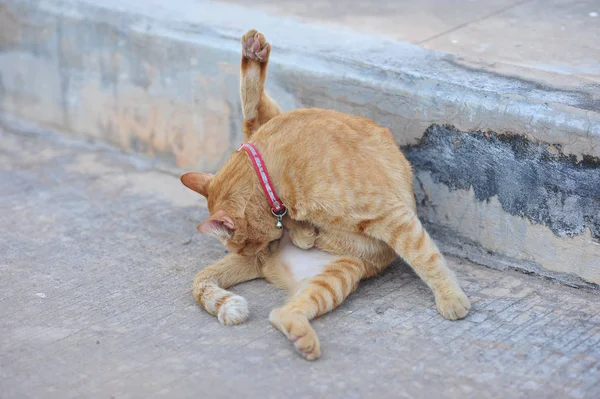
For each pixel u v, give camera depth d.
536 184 1.67
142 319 1.64
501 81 1.72
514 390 1.49
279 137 1.66
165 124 2.03
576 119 1.62
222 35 1.92
